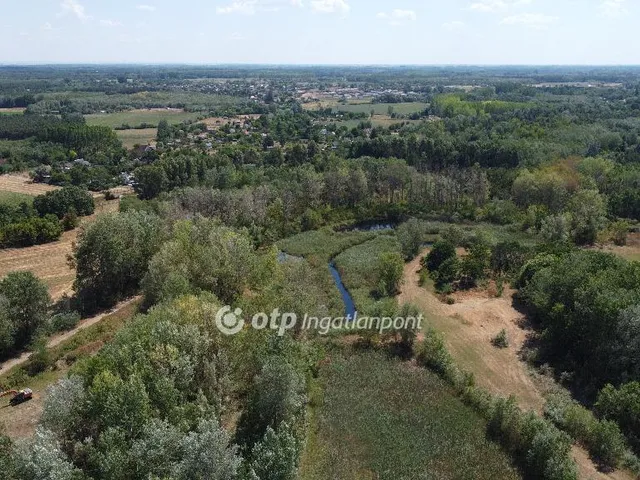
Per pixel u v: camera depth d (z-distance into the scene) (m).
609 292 52.62
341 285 78.06
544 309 60.19
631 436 42.94
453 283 75.50
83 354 57.81
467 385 50.31
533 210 100.12
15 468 30.28
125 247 72.69
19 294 59.91
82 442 36.50
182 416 36.88
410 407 48.38
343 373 53.47
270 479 34.34
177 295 53.97
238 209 99.56
